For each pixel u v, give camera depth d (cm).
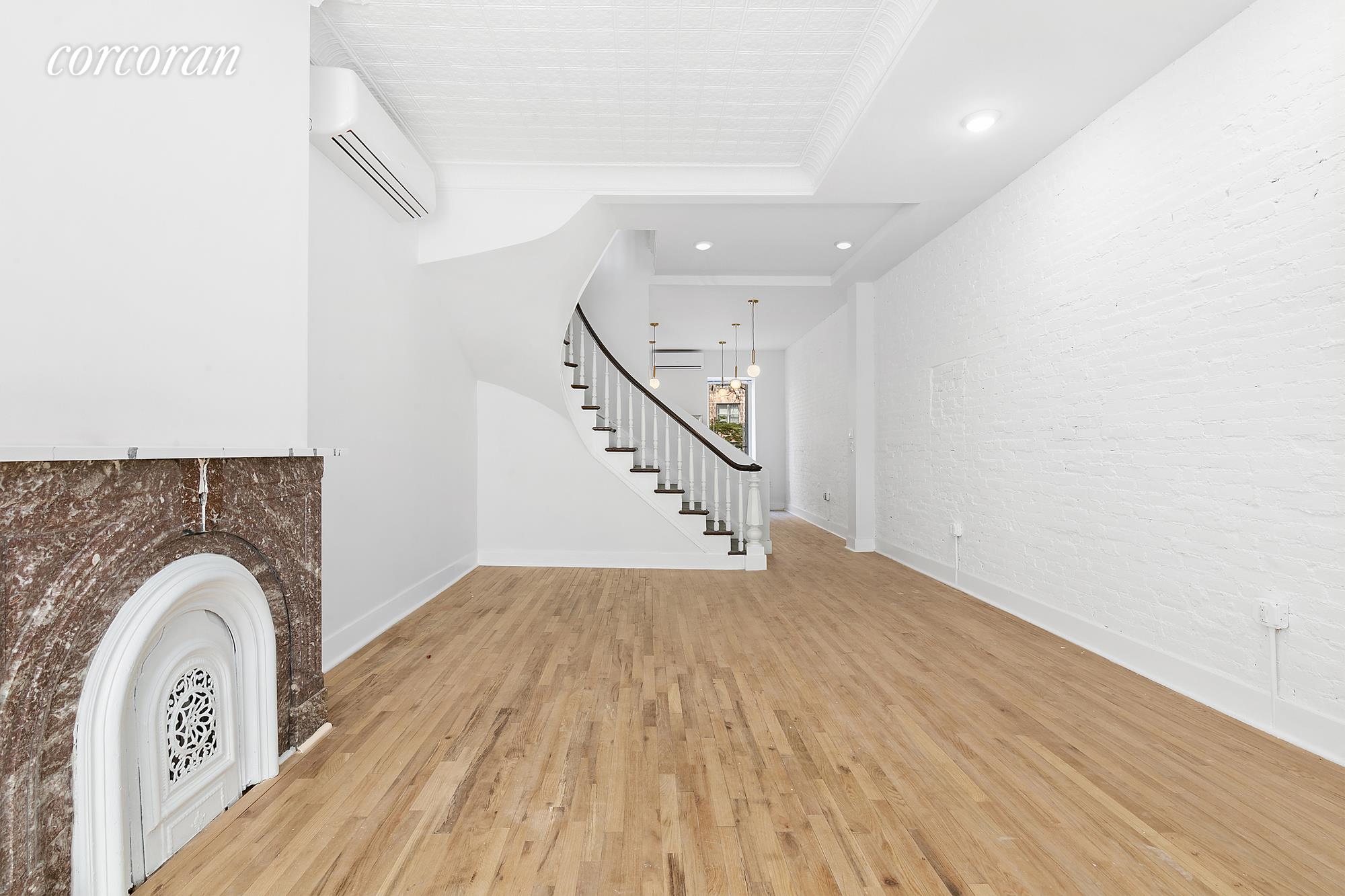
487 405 586
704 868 158
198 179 196
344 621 325
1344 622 210
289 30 237
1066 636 354
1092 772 205
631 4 263
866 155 367
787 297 739
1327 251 215
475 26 279
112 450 135
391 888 150
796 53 297
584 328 636
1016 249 398
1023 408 393
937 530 518
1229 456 252
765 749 222
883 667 307
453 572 512
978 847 166
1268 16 234
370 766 208
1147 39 262
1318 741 217
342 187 326
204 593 170
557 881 152
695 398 1148
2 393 145
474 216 426
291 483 215
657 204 448
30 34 151
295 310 238
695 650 335
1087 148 334
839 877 154
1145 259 294
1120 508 312
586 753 219
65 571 130
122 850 139
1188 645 272
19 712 121
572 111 351
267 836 170
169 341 187
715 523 618
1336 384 212
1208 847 166
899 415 592
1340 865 158
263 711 196
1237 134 247
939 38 262
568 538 585
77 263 161
